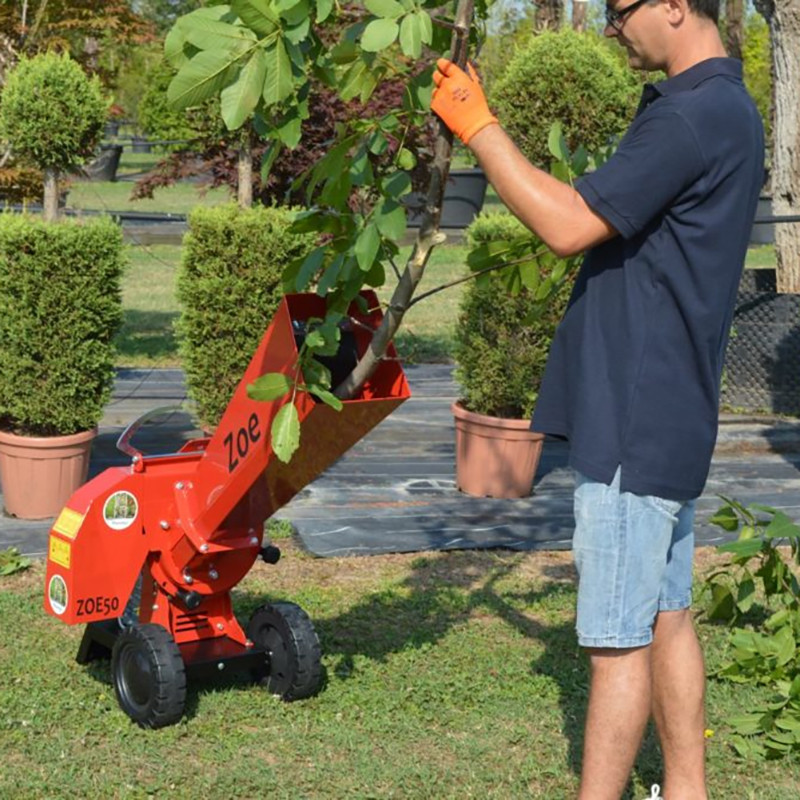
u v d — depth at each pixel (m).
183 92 3.47
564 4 20.78
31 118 8.23
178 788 4.72
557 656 6.21
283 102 3.95
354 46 3.81
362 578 7.44
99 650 5.85
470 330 8.95
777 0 12.84
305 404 4.31
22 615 6.50
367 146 4.02
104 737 5.16
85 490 5.34
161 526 5.32
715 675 5.98
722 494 9.65
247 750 5.06
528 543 8.14
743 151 3.88
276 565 7.59
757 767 5.09
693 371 3.96
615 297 3.99
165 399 12.05
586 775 4.14
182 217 25.52
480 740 5.21
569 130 9.27
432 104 3.90
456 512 8.78
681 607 4.39
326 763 4.94
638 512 3.99
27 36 12.78
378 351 4.24
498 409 9.16
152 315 18.03
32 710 5.31
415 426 11.36
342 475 9.64
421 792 4.74
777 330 12.20
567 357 4.16
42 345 7.86
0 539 7.76
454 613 6.86
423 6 3.88
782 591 6.30
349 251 4.11
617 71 9.35
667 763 4.48
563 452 10.56
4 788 4.64
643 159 3.78
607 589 4.03
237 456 4.82
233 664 5.42
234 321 8.59
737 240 3.94
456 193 26.59
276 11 3.48
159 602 5.48
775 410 12.27
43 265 7.74
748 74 38.84
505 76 9.47
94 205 31.83
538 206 3.80
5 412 8.07
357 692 5.63
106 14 13.56
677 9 3.91
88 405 8.10
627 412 3.95
